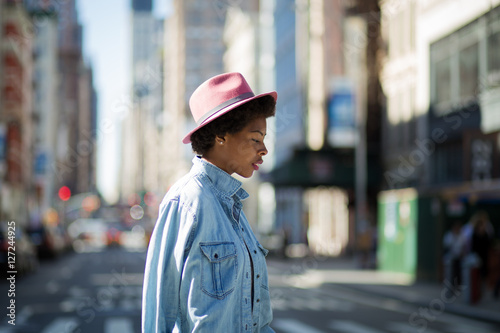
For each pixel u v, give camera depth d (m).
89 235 63.91
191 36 133.88
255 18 68.38
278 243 37.22
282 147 53.38
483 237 17.27
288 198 51.75
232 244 2.41
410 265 22.91
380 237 25.80
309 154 34.66
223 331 2.34
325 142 41.12
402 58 31.61
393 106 32.81
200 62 133.62
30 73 63.72
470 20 24.67
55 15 50.16
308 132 43.97
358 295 18.08
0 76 48.56
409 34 30.98
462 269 16.20
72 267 29.25
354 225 37.50
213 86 2.56
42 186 64.81
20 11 48.34
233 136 2.54
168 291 2.40
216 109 2.52
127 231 94.75
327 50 42.81
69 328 10.99
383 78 33.75
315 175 34.25
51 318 12.30
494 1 23.05
